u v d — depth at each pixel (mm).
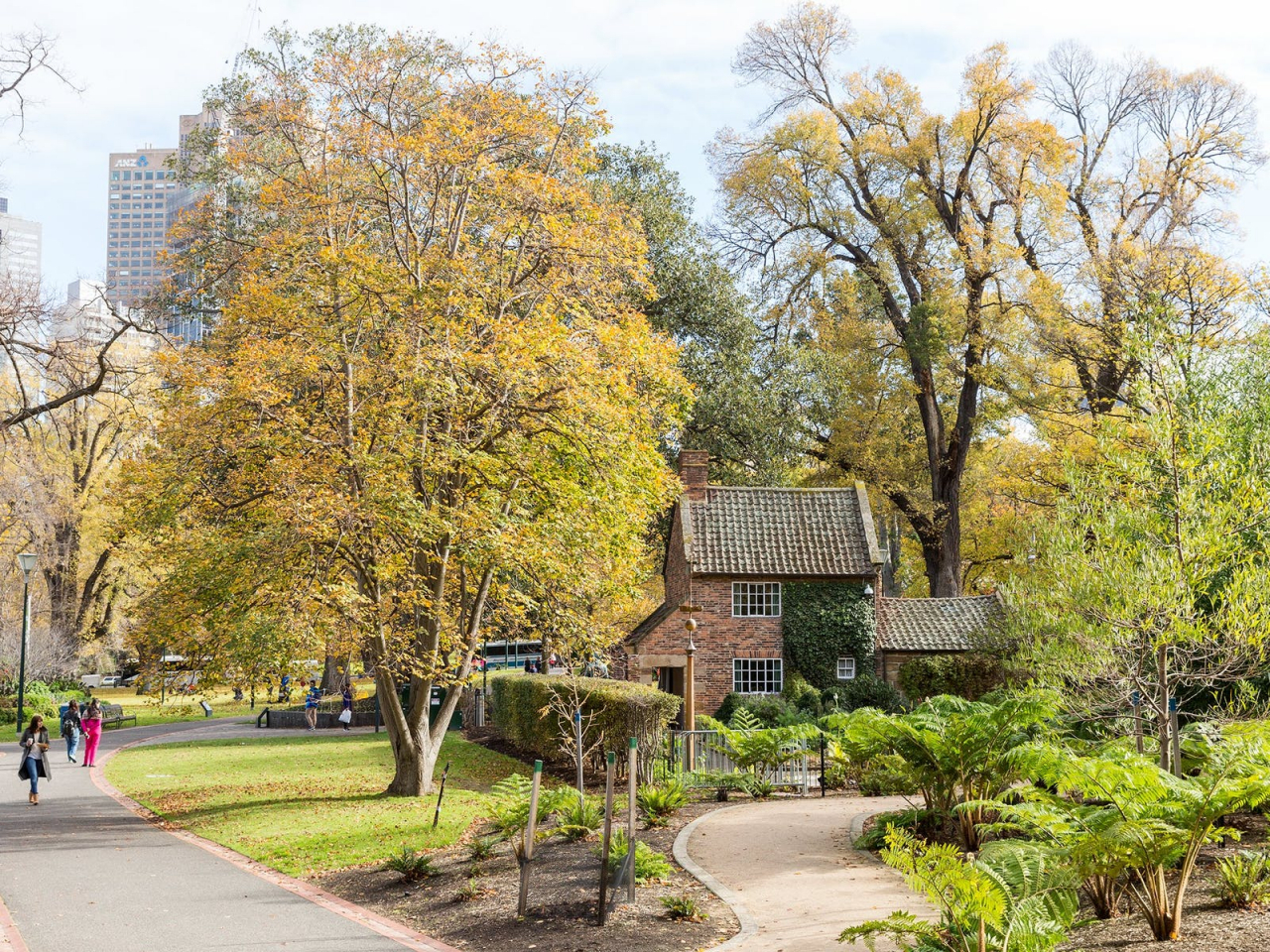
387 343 22281
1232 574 15547
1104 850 10109
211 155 39625
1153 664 16000
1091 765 11391
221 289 32375
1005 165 49562
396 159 23984
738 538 36625
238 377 20375
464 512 21188
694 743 24672
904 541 66188
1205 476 14711
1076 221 49500
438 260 22875
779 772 24109
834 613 35688
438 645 23562
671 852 16172
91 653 60250
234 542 20359
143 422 28688
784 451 48219
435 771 28922
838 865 15000
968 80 49500
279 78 26328
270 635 19359
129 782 28391
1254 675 17047
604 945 11758
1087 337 42062
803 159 50750
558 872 14883
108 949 12008
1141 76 49188
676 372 25719
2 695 47344
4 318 30938
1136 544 14516
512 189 23531
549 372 22047
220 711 59000
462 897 14164
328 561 20609
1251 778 10430
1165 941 9930
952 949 9070
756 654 35719
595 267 24703
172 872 16781
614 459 22734
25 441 42812
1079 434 43125
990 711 15523
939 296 47531
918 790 17469
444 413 22016
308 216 23781
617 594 25469
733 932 11938
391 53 25734
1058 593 14984
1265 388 19469
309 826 20609
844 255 53594
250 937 12609
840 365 50562
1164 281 34062
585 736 25719
